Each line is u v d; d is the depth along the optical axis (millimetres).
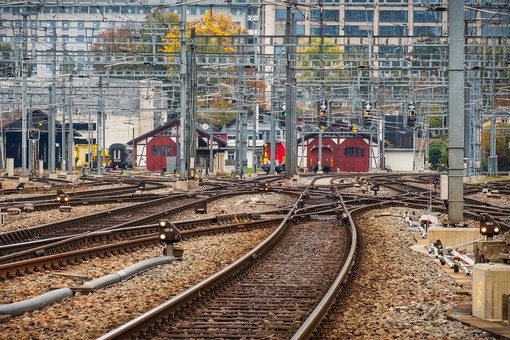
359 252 64750
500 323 36969
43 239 70000
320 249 69062
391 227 88500
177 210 105438
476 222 92125
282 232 81812
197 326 37062
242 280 51250
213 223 92750
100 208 113625
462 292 45000
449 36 74875
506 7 131000
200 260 61031
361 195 149625
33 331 35531
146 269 54812
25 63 177625
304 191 151000
